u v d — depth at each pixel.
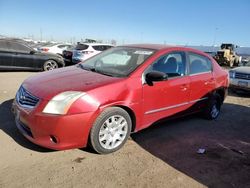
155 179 3.59
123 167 3.81
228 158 4.39
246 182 3.73
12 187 3.18
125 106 4.20
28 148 4.09
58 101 3.69
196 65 5.65
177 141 4.88
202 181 3.65
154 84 4.58
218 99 6.43
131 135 4.96
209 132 5.51
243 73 9.72
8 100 6.61
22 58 12.39
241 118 6.77
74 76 4.41
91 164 3.81
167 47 5.21
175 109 5.13
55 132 3.67
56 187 3.24
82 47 15.73
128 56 4.93
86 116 3.78
